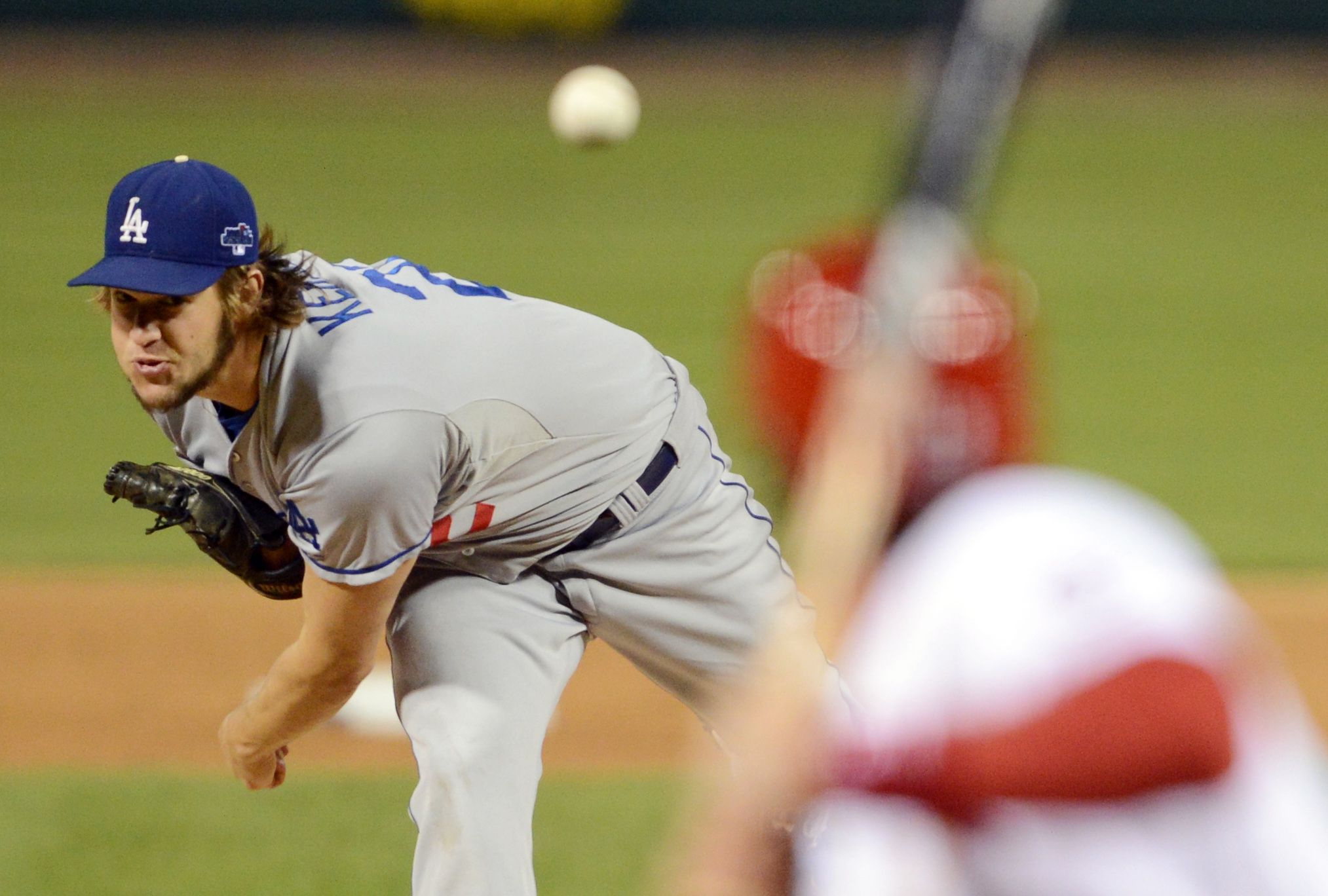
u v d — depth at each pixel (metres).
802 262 3.69
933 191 3.28
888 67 96.25
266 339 10.12
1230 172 70.88
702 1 100.88
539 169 68.50
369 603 10.70
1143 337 44.47
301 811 17.36
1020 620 4.38
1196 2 100.56
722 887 4.21
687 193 64.38
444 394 10.44
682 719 20.44
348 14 99.88
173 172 9.55
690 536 12.00
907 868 4.52
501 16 98.69
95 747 19.16
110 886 15.56
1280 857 4.37
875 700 4.47
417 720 11.64
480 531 11.40
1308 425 36.19
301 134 74.31
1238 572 26.28
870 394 3.49
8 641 22.44
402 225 56.56
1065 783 4.23
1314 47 100.62
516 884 11.51
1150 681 4.21
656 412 11.77
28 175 62.81
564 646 12.12
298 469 10.26
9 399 36.25
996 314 3.55
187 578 25.25
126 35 97.50
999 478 3.80
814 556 3.46
